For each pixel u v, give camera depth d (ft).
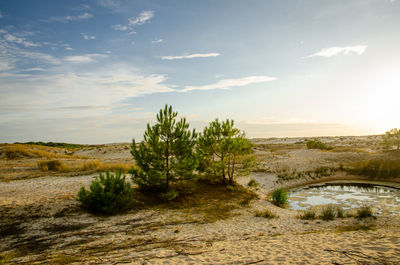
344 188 70.74
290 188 73.61
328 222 37.58
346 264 16.25
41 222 31.53
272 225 36.22
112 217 35.99
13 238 26.76
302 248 21.86
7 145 120.67
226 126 60.29
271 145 236.02
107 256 21.91
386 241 21.26
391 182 74.38
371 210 45.96
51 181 54.70
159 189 50.55
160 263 19.26
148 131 47.21
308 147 165.78
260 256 20.07
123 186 39.86
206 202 48.65
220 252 22.36
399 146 126.52
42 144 205.36
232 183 63.21
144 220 35.76
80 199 37.24
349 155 109.50
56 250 23.86
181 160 48.44
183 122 48.96
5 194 40.91
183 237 29.37
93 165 76.28
